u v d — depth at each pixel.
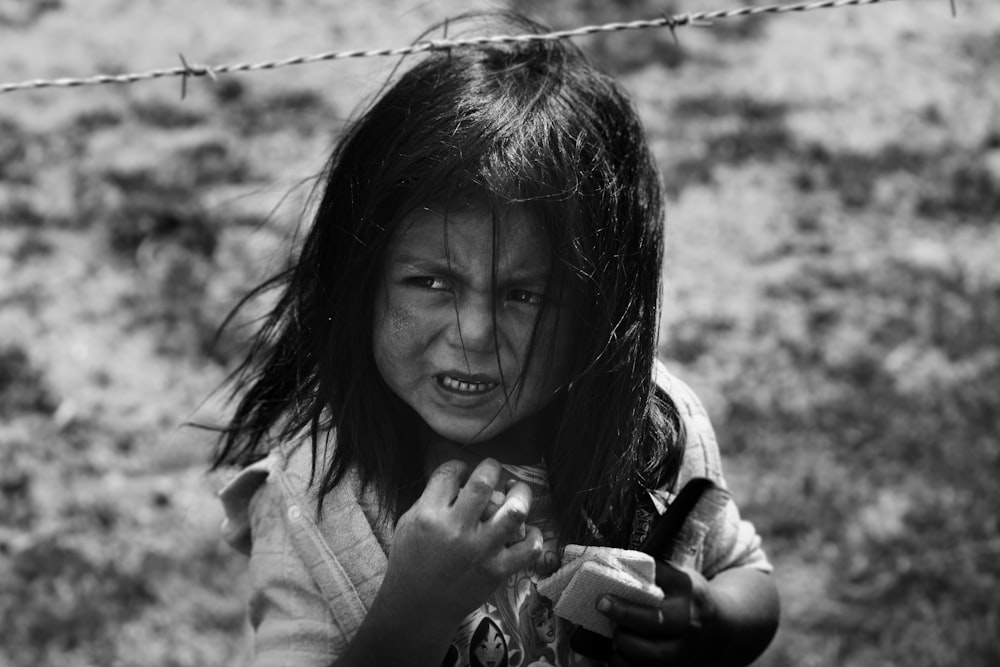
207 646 3.15
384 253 1.30
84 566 3.36
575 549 1.36
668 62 6.02
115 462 3.77
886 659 3.06
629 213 1.38
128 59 6.25
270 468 1.43
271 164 5.30
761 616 1.54
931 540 3.35
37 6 6.85
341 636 1.34
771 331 4.25
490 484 1.25
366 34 6.29
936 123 5.55
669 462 1.49
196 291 4.55
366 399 1.36
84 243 4.88
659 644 1.37
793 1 6.62
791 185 5.13
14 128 5.64
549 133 1.32
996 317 4.24
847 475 3.62
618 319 1.35
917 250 4.70
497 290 1.27
